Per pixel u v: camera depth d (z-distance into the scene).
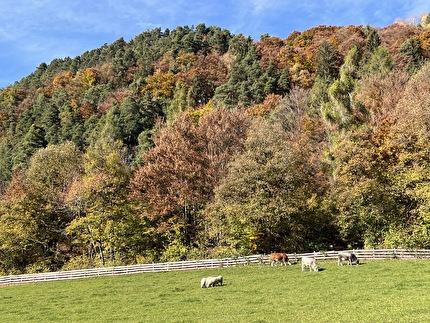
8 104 131.62
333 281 29.86
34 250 57.34
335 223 49.00
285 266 40.41
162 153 59.91
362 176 45.97
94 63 166.38
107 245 53.88
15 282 47.00
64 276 46.69
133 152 88.88
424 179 42.72
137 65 150.38
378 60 80.56
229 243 50.22
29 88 151.12
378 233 46.47
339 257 38.31
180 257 50.81
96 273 46.78
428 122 44.72
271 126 54.59
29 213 54.91
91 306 28.69
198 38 162.62
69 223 57.50
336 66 101.75
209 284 32.34
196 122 80.06
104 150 61.97
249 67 113.62
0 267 55.62
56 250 57.34
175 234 54.03
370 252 41.28
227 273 39.94
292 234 49.75
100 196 54.34
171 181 56.22
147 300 28.97
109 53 172.12
